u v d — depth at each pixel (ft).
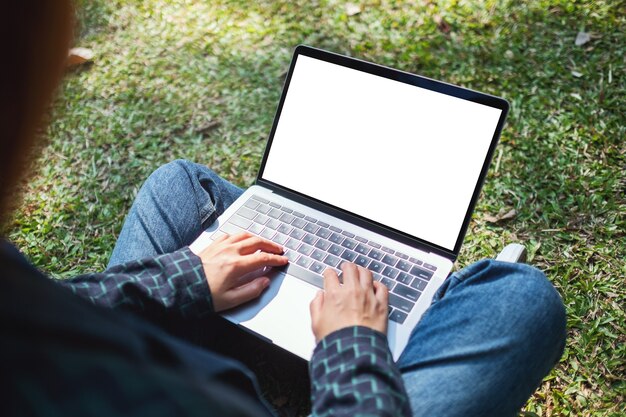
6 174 1.78
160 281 4.33
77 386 1.59
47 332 1.62
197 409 1.69
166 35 11.67
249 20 11.80
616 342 6.35
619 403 5.85
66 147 9.50
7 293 1.63
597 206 7.76
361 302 4.20
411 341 4.43
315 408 3.41
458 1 11.33
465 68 10.05
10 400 1.54
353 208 5.68
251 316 4.77
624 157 8.27
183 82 10.59
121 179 8.98
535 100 9.28
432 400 3.90
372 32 11.10
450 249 5.29
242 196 5.95
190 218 5.58
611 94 9.18
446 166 5.40
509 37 10.47
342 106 5.81
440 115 5.45
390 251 5.37
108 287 4.16
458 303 4.38
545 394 5.99
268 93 10.16
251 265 4.79
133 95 10.39
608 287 6.84
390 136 5.64
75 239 8.20
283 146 6.02
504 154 8.59
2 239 1.88
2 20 1.57
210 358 2.65
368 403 3.22
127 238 5.48
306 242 5.46
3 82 1.64
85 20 12.04
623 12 10.51
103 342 1.69
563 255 7.32
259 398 3.02
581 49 9.95
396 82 5.62
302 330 4.70
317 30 11.28
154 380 1.68
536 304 4.24
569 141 8.64
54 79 1.78
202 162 9.11
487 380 3.99
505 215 7.81
